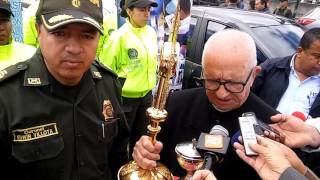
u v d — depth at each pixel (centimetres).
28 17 318
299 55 257
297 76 260
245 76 145
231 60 142
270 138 134
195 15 473
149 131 139
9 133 129
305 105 257
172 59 138
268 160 118
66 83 139
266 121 158
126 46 361
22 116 131
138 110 381
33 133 133
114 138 163
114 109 159
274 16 507
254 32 418
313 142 144
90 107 149
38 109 134
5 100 130
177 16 139
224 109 159
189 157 130
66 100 141
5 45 233
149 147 137
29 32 320
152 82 381
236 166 154
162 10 400
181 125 171
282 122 147
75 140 142
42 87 137
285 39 427
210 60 146
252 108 161
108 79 161
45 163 135
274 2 1127
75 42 130
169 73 139
